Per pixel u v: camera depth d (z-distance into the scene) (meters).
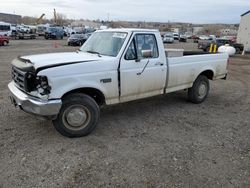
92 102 4.40
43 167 3.48
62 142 4.22
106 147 4.10
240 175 3.42
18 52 19.55
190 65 6.14
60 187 3.08
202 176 3.38
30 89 3.99
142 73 5.07
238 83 10.12
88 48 5.42
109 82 4.57
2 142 4.16
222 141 4.46
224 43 25.95
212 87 9.20
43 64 3.95
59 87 3.96
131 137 4.51
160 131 4.82
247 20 28.41
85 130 4.43
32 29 49.62
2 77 9.44
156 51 5.35
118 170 3.46
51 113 3.93
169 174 3.40
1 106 5.91
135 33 4.93
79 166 3.53
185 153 3.98
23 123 4.95
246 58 21.53
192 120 5.48
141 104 6.54
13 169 3.41
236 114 5.99
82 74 4.19
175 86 5.97
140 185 3.16
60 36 43.97
